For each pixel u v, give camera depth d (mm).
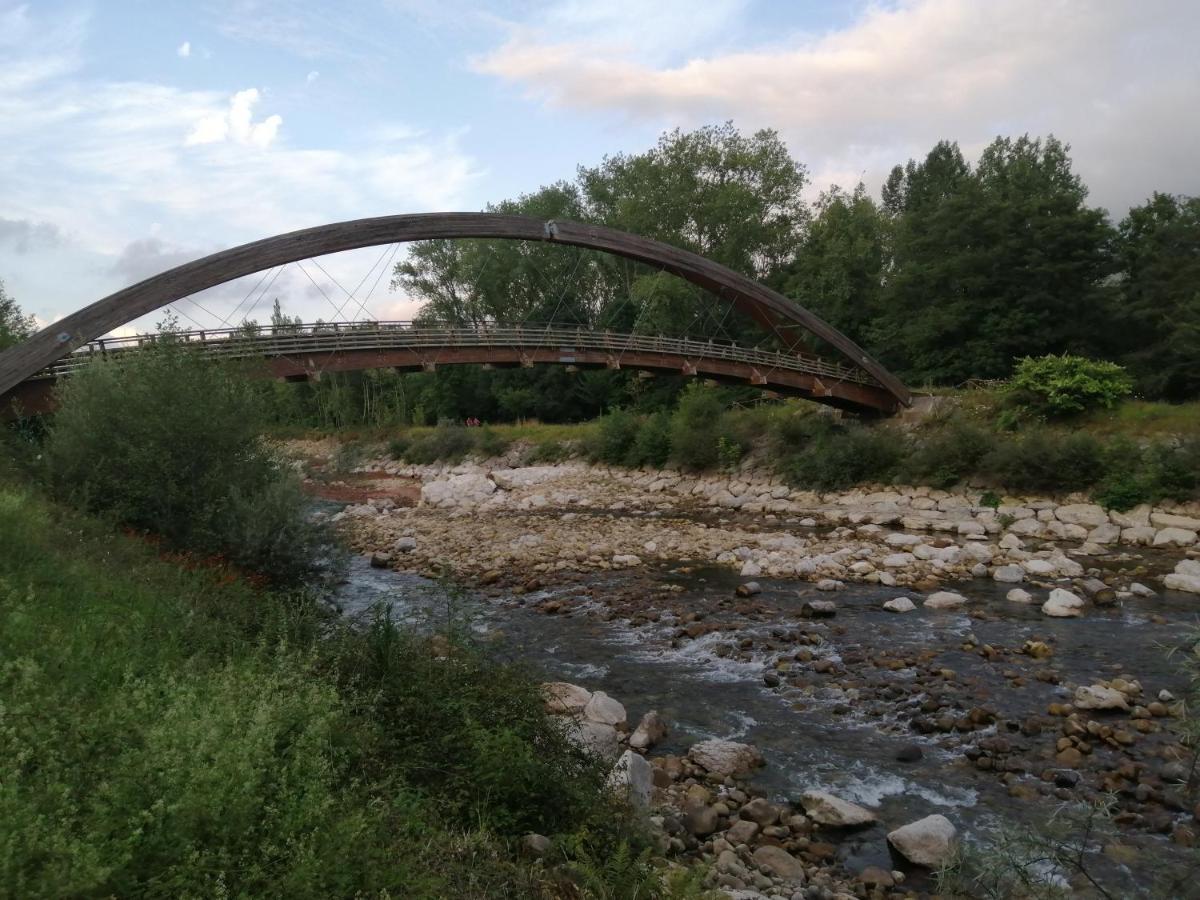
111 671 5797
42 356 19016
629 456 41781
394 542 25500
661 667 12438
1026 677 11438
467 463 49375
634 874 5039
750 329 56031
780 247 59000
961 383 40156
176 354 15086
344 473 19000
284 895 3459
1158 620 14477
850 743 9500
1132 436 27453
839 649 13047
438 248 68812
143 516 13266
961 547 21672
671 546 23297
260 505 13148
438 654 7941
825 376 35844
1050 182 50250
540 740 6926
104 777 3938
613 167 65750
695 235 57656
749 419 39219
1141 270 37906
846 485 32188
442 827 5250
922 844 6836
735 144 57781
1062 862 4926
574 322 65812
